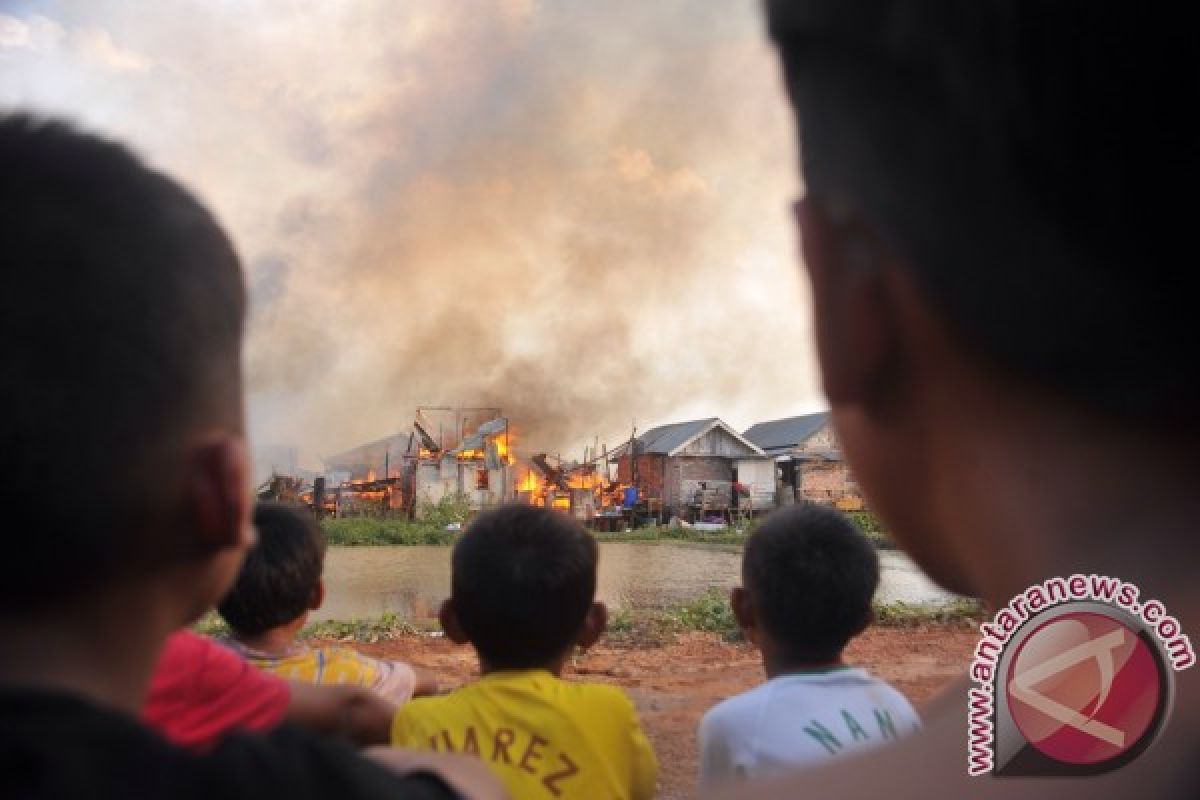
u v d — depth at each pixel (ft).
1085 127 1.30
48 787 1.66
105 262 2.03
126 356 2.03
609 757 7.82
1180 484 1.31
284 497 123.75
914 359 1.48
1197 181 1.27
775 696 7.28
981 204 1.34
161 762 1.81
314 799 1.90
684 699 21.99
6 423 1.91
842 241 1.53
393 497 127.85
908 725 7.34
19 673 1.97
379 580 56.29
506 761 7.61
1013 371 1.36
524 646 8.38
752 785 1.52
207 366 2.22
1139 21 1.28
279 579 9.68
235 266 2.40
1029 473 1.37
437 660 27.12
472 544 8.54
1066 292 1.31
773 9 1.58
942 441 1.47
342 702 6.37
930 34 1.35
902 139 1.39
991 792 1.34
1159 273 1.28
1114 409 1.32
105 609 2.09
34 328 1.95
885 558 63.52
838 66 1.45
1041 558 1.37
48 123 2.22
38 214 2.02
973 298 1.35
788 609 8.14
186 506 2.17
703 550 82.02
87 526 2.00
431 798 2.13
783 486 126.72
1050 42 1.31
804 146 1.57
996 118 1.33
